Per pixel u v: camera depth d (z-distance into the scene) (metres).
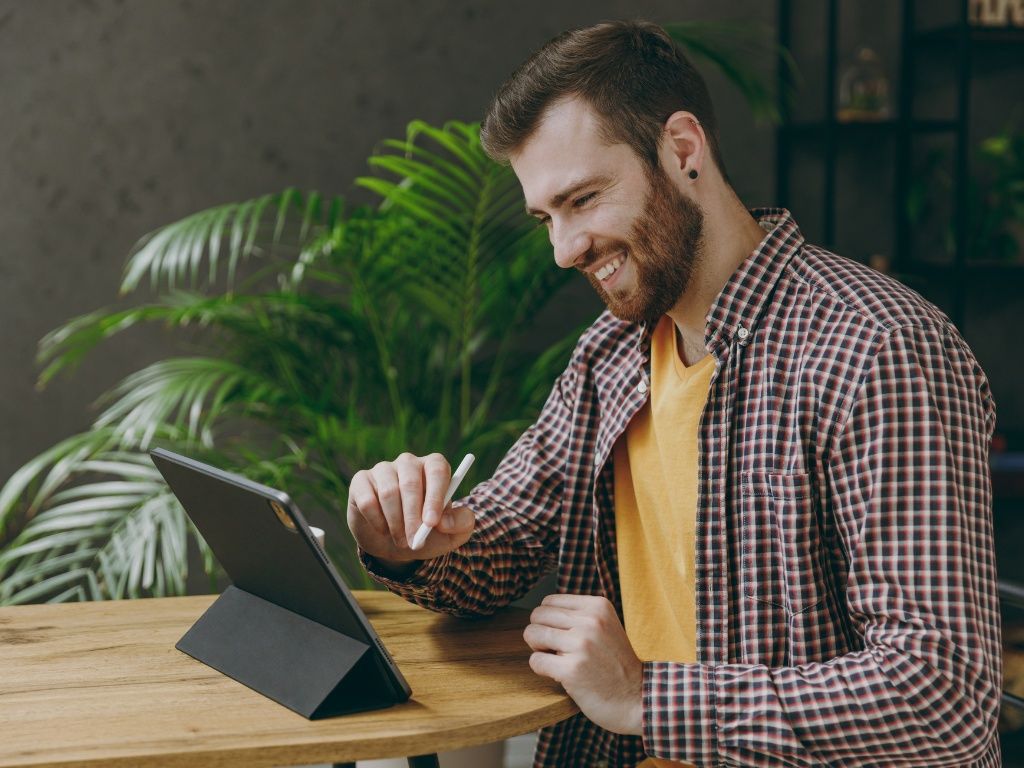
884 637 0.88
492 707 0.89
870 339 0.94
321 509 2.44
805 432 0.96
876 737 0.87
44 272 2.40
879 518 0.91
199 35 2.41
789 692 0.89
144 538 1.78
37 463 1.83
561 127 1.02
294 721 0.85
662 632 1.18
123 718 0.85
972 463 0.93
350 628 0.89
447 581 1.10
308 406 1.96
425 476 1.03
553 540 1.27
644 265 1.04
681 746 0.91
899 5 2.70
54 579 1.78
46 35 2.35
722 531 1.03
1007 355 2.85
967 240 2.71
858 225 2.73
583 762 1.26
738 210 1.10
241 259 2.45
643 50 1.04
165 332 2.44
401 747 0.83
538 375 2.10
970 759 0.87
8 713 0.86
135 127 2.40
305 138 2.46
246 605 1.01
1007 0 2.71
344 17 2.45
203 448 1.97
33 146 2.37
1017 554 2.84
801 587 0.97
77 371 2.43
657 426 1.13
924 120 2.73
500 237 1.99
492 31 2.51
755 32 2.62
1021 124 2.79
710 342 1.05
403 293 2.05
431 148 2.50
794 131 2.61
